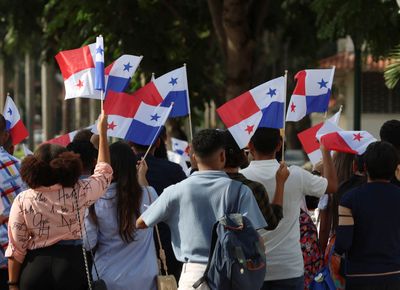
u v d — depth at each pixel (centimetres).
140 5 3772
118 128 1755
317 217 1873
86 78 1647
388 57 3048
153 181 1745
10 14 4516
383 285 1431
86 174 1519
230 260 1262
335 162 1730
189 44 4153
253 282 1279
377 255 1433
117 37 3800
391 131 1631
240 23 3731
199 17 4378
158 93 1853
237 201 1323
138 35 3816
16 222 1341
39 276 1334
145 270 1434
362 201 1429
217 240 1284
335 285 1528
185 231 1334
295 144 7825
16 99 12150
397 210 1435
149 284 1441
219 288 1278
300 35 4725
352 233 1430
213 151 1344
